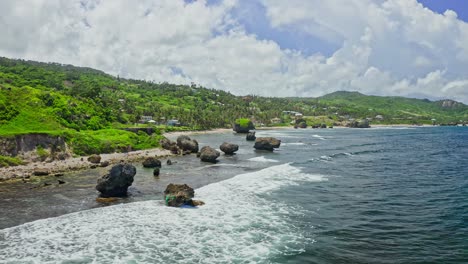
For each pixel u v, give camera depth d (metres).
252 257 21.75
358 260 21.48
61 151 62.22
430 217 30.20
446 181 46.72
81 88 148.88
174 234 25.58
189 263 20.83
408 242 24.44
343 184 44.22
